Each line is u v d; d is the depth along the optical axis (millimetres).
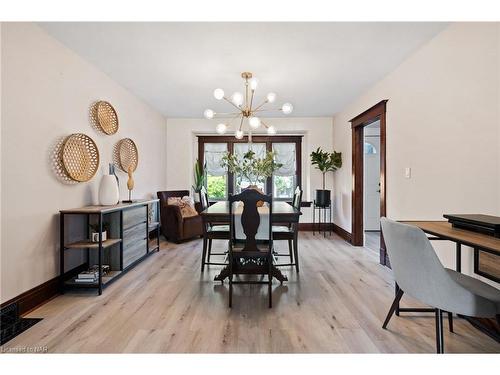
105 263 3129
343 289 2738
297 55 2982
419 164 2873
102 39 2654
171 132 5922
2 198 2078
